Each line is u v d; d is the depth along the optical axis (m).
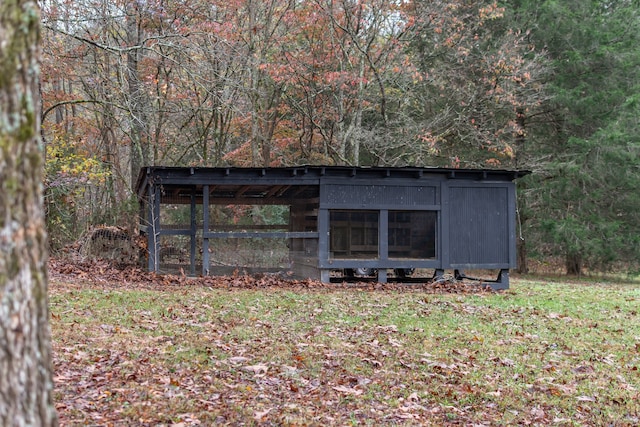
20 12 2.88
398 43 23.27
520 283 19.80
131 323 9.05
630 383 7.54
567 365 8.18
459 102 24.45
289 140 25.41
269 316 10.28
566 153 24.70
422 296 13.59
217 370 6.77
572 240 23.52
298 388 6.39
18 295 2.73
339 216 15.57
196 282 14.40
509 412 6.21
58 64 18.09
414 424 5.59
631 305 14.05
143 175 15.38
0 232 2.72
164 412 5.25
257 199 17.73
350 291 14.07
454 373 7.45
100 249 17.81
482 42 24.69
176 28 19.58
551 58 25.16
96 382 6.00
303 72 23.48
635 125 23.78
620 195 24.28
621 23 24.09
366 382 6.81
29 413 2.73
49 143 18.94
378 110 26.00
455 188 16.09
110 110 21.83
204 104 23.30
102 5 18.61
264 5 23.91
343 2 22.05
